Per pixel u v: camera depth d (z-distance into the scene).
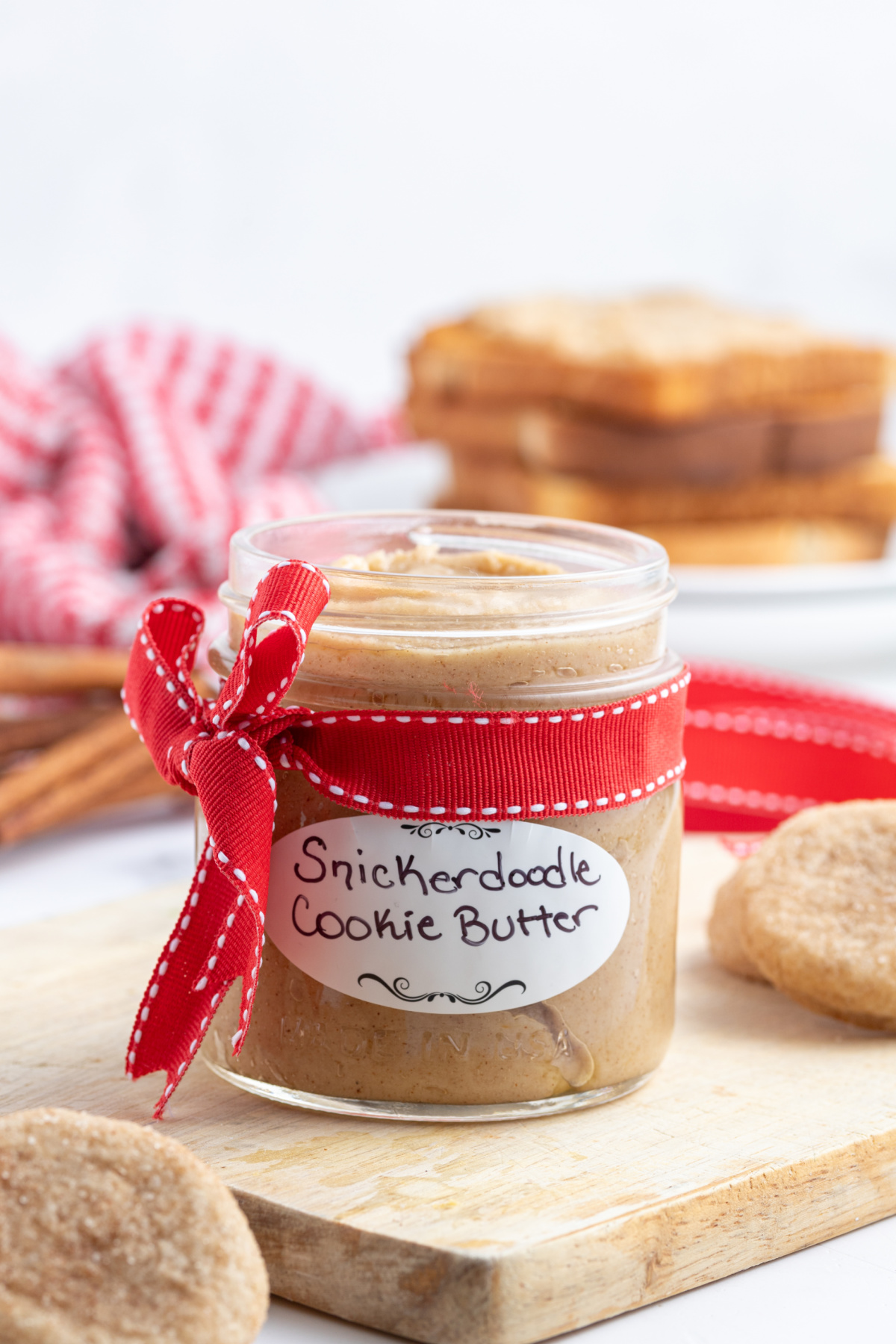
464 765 0.56
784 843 0.63
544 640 0.57
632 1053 0.58
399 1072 0.57
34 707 0.79
